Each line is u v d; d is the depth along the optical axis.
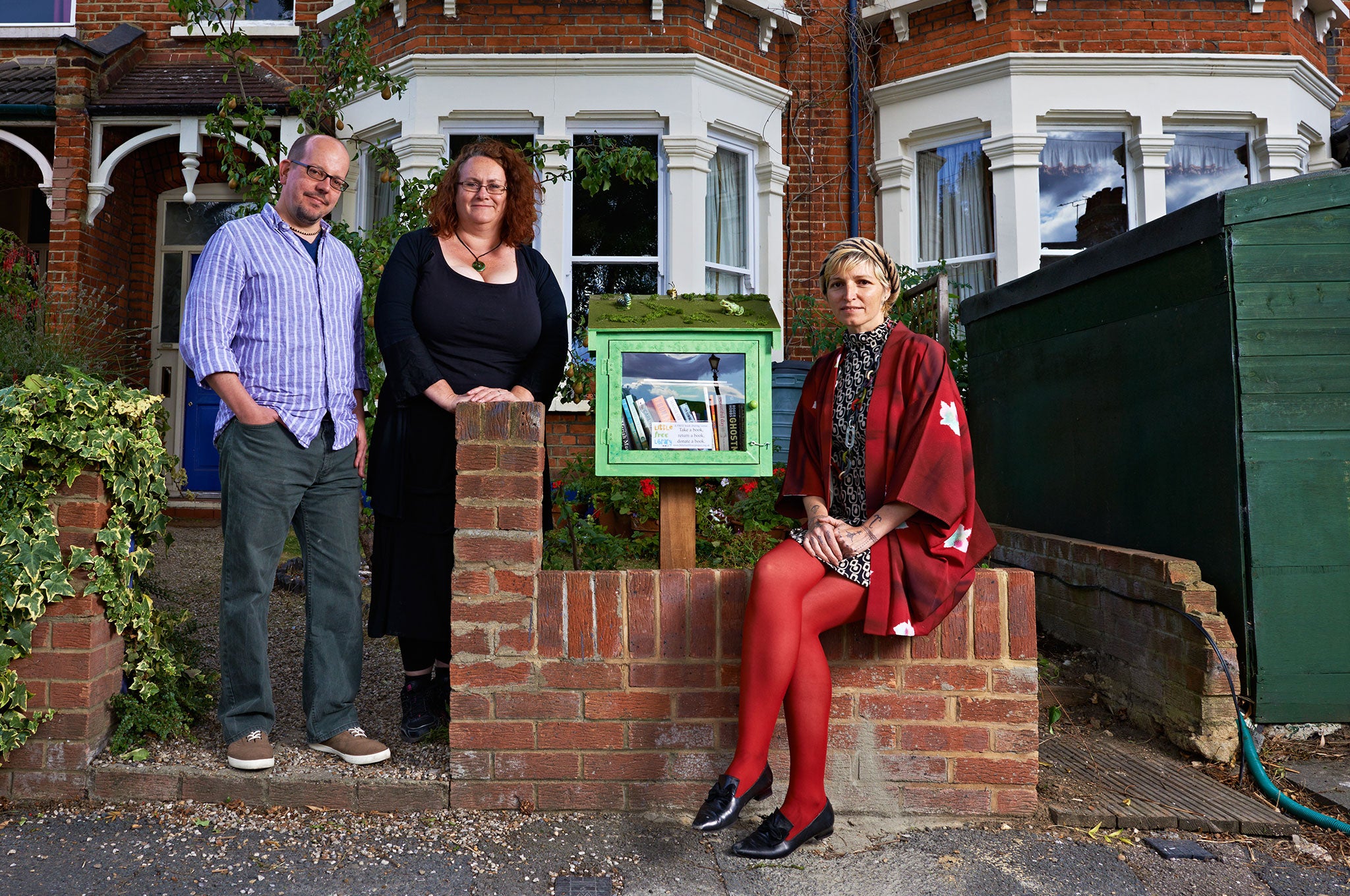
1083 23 7.34
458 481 2.81
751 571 2.85
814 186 7.96
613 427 2.88
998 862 2.54
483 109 7.27
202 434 8.79
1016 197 7.30
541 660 2.81
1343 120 7.88
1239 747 3.23
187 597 5.12
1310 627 3.29
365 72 5.80
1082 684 3.97
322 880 2.39
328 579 3.04
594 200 7.45
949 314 6.08
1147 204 7.32
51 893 2.29
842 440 2.77
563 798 2.82
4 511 2.82
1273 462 3.32
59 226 7.62
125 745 2.96
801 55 8.05
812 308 7.79
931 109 7.71
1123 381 4.11
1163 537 3.81
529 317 3.21
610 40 7.29
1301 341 3.35
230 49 6.12
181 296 8.84
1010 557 4.93
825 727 2.54
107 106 7.61
